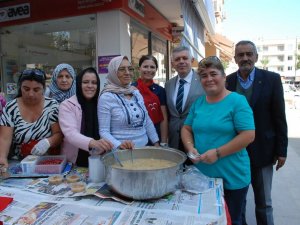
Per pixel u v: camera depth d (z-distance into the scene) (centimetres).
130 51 514
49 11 500
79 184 174
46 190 172
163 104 303
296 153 627
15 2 526
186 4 554
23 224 135
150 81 313
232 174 197
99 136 229
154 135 250
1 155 208
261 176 267
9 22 538
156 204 153
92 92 226
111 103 221
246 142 185
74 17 497
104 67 484
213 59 194
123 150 186
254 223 318
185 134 215
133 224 133
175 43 865
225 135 194
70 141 210
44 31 549
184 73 287
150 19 609
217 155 184
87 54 512
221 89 198
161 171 150
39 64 560
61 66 302
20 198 161
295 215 338
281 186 432
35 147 214
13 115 220
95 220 138
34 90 214
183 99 284
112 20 470
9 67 577
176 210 146
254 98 259
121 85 231
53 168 198
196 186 171
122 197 158
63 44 537
